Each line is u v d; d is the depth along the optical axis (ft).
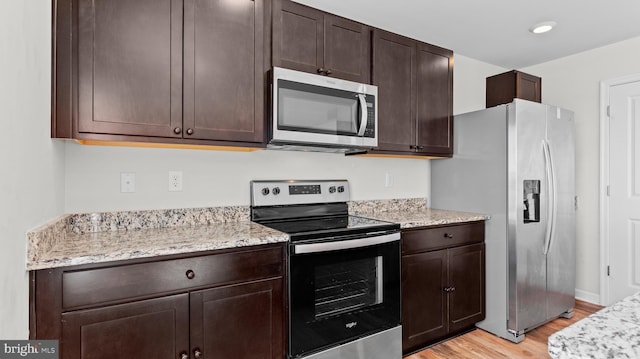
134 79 5.13
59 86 4.66
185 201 6.66
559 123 8.85
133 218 6.13
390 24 8.45
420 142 8.54
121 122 5.04
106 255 4.22
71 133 4.72
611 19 8.16
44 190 4.37
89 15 4.83
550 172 8.43
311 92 6.57
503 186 8.09
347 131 6.97
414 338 7.27
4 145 3.10
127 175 6.14
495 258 8.27
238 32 6.02
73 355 4.10
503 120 8.11
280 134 6.21
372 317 6.44
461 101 10.72
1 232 3.07
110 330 4.30
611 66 9.71
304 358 5.64
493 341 7.92
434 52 8.81
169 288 4.65
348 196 8.42
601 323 1.99
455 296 7.93
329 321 5.92
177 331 4.70
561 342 1.78
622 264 9.51
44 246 4.17
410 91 8.32
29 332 3.88
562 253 8.90
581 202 10.39
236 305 5.14
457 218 7.90
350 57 7.34
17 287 3.48
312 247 5.63
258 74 6.21
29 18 3.74
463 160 9.09
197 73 5.63
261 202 7.24
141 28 5.18
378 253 6.54
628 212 9.40
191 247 4.75
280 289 5.54
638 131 9.23
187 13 5.55
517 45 9.80
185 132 5.52
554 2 7.38
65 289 4.07
